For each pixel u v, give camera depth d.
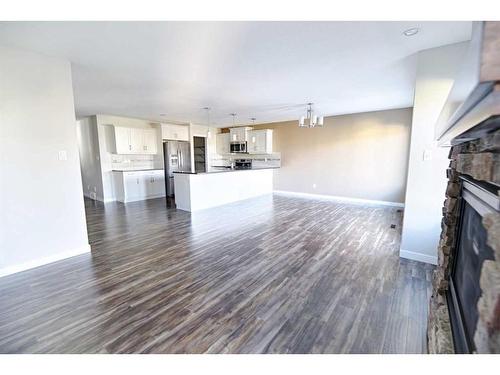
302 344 1.55
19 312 1.88
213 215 4.85
